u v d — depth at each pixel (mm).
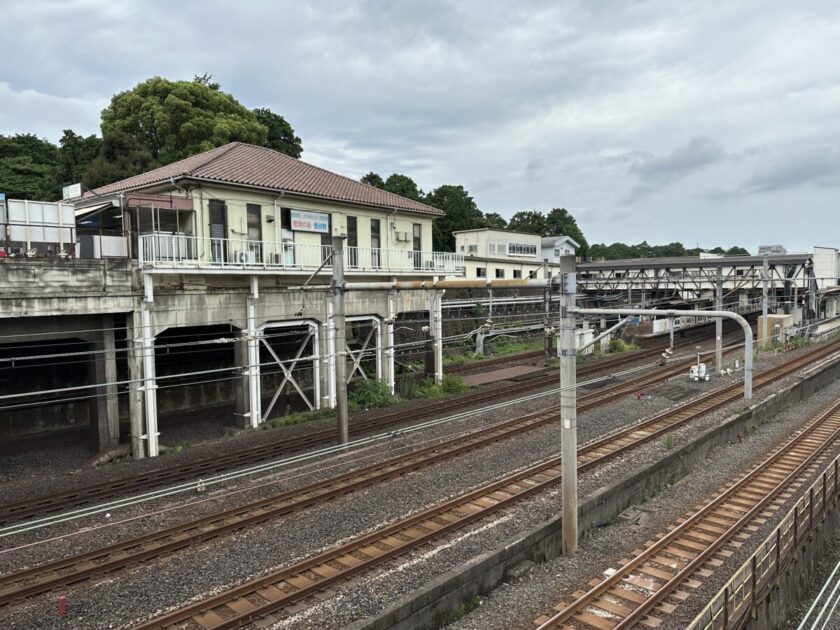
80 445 19969
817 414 23781
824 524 13453
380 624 8180
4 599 9078
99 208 19609
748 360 20484
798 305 51062
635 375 30844
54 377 21828
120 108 38719
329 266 23891
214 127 36750
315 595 9328
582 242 89750
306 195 23109
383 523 12094
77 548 10922
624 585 10211
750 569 9188
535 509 12766
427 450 16812
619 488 13672
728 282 51375
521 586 10188
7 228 16375
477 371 33438
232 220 21172
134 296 17969
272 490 13789
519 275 53375
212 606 8953
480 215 71438
